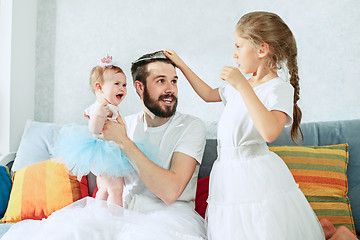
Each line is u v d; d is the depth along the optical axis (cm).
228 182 121
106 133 133
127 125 156
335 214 162
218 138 132
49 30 247
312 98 217
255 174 119
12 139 231
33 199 174
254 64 129
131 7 239
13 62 232
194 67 229
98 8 243
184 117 153
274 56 129
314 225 120
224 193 121
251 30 127
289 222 113
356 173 177
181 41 231
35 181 179
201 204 168
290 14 221
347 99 211
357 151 181
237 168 122
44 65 247
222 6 227
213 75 227
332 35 214
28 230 117
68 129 143
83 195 184
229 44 226
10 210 172
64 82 244
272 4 223
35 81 247
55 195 176
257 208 114
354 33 211
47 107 246
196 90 155
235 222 115
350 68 211
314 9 217
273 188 117
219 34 227
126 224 117
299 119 140
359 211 170
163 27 234
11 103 231
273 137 113
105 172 130
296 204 118
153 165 132
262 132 112
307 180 169
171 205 136
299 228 114
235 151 124
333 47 214
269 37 126
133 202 136
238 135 124
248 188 117
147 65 146
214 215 122
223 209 120
